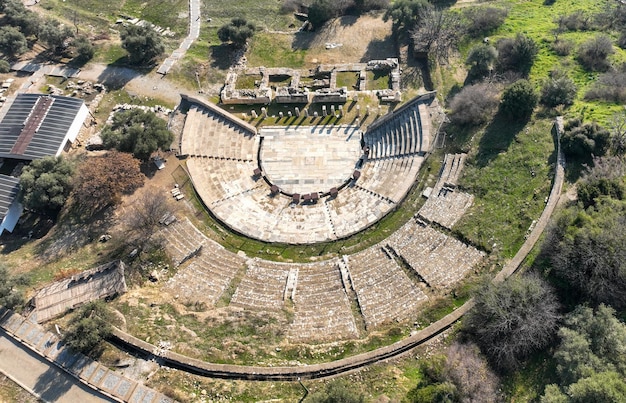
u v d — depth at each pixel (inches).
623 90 2610.7
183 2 4079.7
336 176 2677.2
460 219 2272.4
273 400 1717.5
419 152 2635.3
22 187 2399.1
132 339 1892.2
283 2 4094.5
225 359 1840.6
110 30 3762.3
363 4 3846.0
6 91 3176.7
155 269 2204.7
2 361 1887.3
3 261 2278.5
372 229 2386.8
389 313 1974.7
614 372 1480.1
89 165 2450.8
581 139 2279.8
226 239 2388.0
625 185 2047.2
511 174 2378.2
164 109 3058.6
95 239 2351.1
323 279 2166.6
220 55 3464.6
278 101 3095.5
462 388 1615.4
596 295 1769.2
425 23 3299.7
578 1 3666.3
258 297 2087.8
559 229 1930.4
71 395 1781.5
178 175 2645.2
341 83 3221.0
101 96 3147.1
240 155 2795.3
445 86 3029.0
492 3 3769.7
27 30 3543.3
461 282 2027.6
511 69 3014.3
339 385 1603.1
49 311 2023.9
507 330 1727.4
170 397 1731.1
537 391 1628.9
